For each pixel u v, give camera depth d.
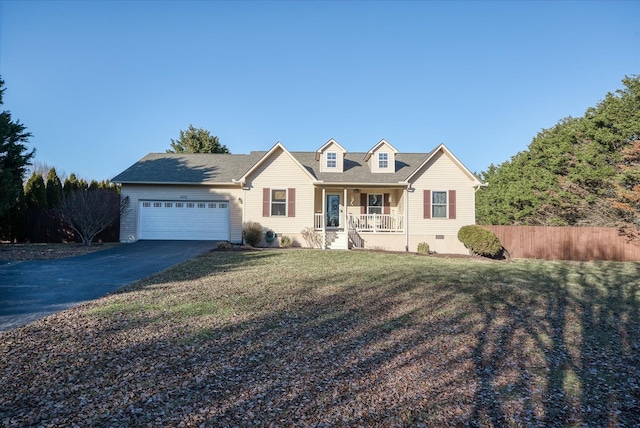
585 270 15.24
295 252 17.36
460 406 4.12
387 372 4.93
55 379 4.41
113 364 4.88
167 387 4.32
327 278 11.10
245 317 7.06
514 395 4.40
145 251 16.86
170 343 5.66
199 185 21.09
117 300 8.08
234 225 21.20
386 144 21.36
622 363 5.42
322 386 4.48
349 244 20.19
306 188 20.58
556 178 25.52
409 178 20.25
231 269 12.42
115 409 3.81
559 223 25.22
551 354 5.72
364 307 8.05
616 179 21.14
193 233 21.14
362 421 3.76
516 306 8.50
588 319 7.67
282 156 20.67
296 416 3.81
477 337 6.38
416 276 11.74
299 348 5.65
